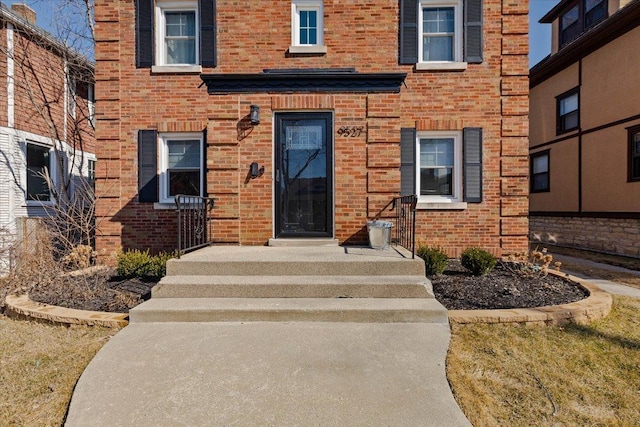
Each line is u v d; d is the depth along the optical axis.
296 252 5.66
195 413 2.57
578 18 12.20
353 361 3.24
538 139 13.25
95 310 4.53
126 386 2.87
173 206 7.28
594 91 10.75
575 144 11.51
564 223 12.07
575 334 3.88
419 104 7.32
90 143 11.27
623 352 3.54
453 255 7.28
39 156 9.61
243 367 3.13
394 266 4.90
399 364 3.20
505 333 3.87
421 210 7.34
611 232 10.32
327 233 6.50
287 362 3.21
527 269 5.96
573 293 5.02
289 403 2.67
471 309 4.40
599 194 10.62
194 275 4.89
